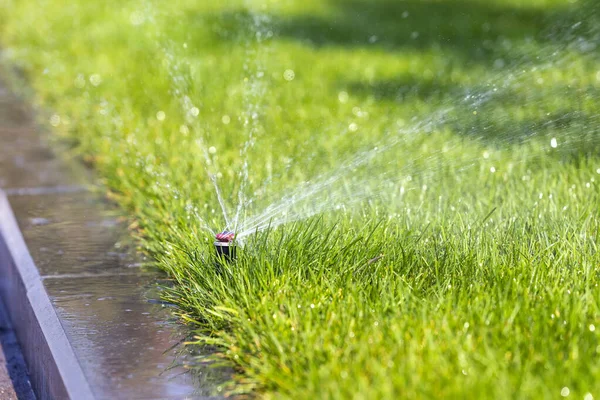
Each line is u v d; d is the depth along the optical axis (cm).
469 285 509
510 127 941
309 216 627
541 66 1248
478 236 586
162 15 1585
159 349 470
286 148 848
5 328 652
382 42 1424
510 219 629
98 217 694
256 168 768
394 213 638
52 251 621
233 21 1545
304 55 1301
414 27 1555
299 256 530
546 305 476
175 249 572
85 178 797
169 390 428
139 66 1227
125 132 907
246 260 523
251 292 493
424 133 919
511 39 1449
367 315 463
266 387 421
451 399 378
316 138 888
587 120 953
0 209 718
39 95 1123
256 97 1048
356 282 511
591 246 586
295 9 1689
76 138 927
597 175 745
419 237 579
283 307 478
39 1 1814
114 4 1734
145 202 698
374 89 1123
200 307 500
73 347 471
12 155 868
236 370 446
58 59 1303
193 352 466
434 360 407
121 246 631
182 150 828
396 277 519
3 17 1675
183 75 1155
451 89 1127
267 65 1223
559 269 532
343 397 386
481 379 390
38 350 531
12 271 639
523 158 809
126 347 471
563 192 705
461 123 964
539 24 1576
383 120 967
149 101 1048
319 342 435
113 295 543
